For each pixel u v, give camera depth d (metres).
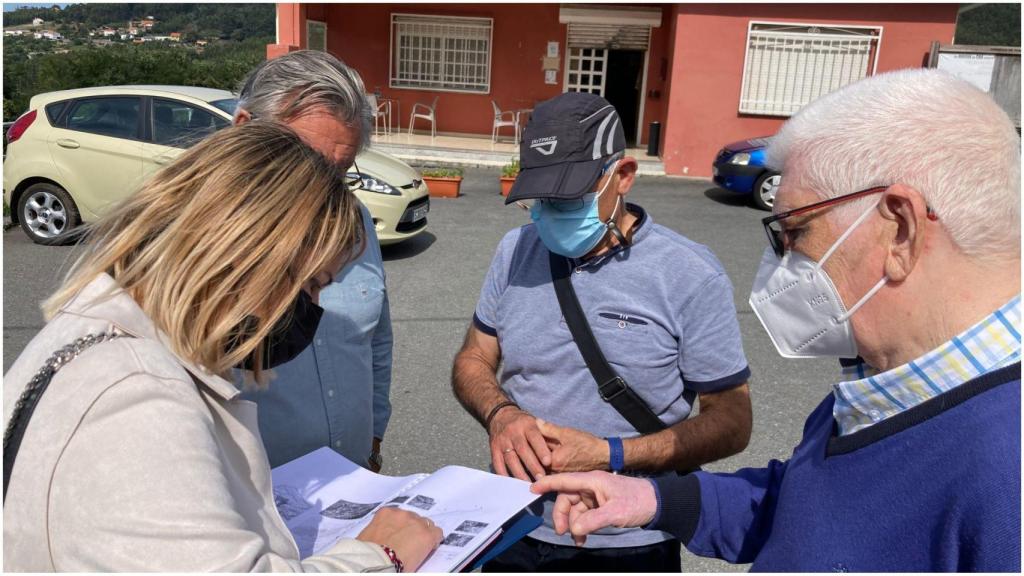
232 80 14.44
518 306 2.01
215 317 1.09
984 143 1.03
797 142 1.22
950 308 1.06
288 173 1.13
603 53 15.72
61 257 7.29
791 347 1.33
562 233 1.85
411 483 1.66
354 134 2.00
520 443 1.82
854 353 1.25
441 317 5.89
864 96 1.14
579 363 1.92
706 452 1.83
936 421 1.03
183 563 0.93
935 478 1.01
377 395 2.41
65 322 1.06
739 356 1.91
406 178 7.54
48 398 0.98
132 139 7.42
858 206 1.13
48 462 0.95
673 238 1.94
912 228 1.06
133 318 1.06
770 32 12.52
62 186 7.59
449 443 3.93
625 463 1.80
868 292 1.15
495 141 15.62
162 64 14.10
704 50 12.68
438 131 16.30
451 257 7.62
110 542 0.92
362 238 1.26
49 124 7.66
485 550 1.46
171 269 1.07
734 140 12.98
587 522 1.56
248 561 0.97
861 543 1.09
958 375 1.04
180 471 0.96
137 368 1.00
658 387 1.90
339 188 1.19
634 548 1.86
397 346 5.24
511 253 2.11
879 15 12.27
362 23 15.78
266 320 1.13
